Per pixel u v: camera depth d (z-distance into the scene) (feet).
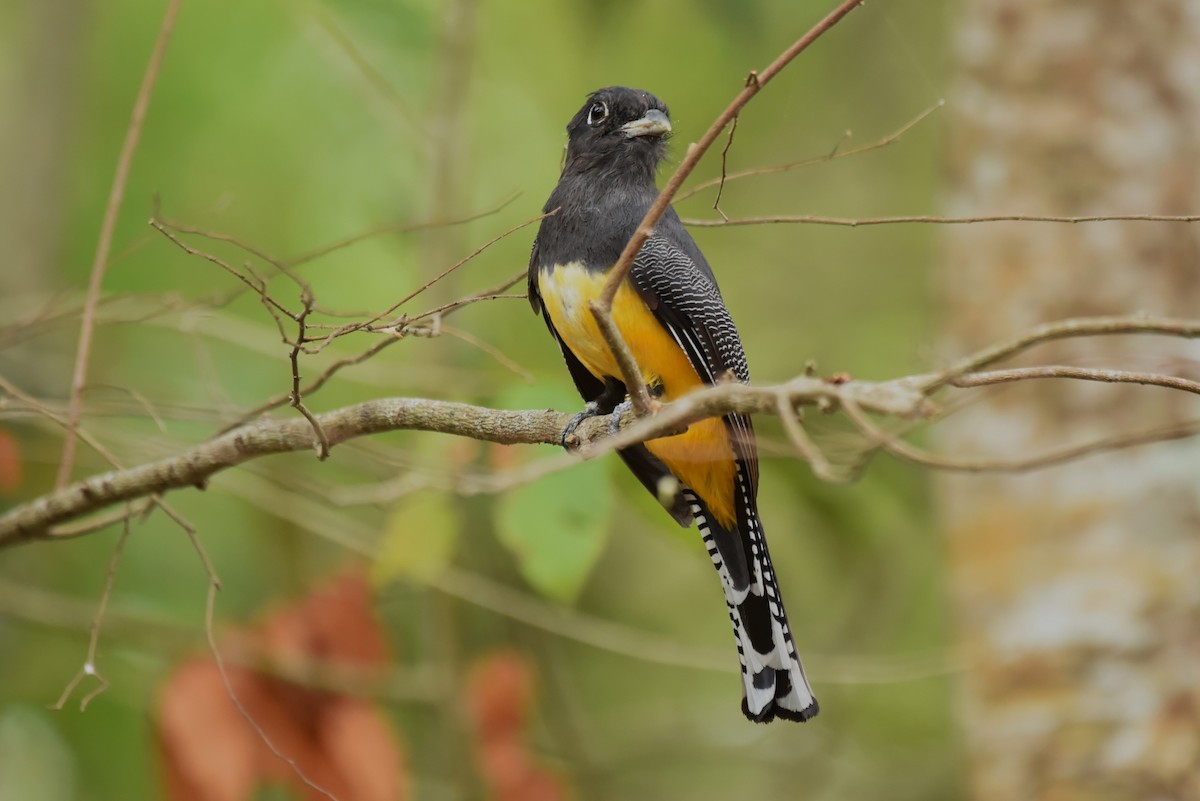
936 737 50.31
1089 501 34.50
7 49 46.93
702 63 51.55
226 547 45.85
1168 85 35.45
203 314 28.45
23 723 44.47
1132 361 34.40
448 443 31.76
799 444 15.71
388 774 32.91
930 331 46.88
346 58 45.16
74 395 25.03
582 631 35.14
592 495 30.14
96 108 48.78
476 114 50.19
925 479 42.88
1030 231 36.09
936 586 48.29
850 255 55.67
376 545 37.96
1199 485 33.86
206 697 31.83
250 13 49.65
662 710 48.88
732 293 54.54
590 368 30.53
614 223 29.66
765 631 29.09
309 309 20.62
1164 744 33.35
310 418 21.95
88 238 47.39
